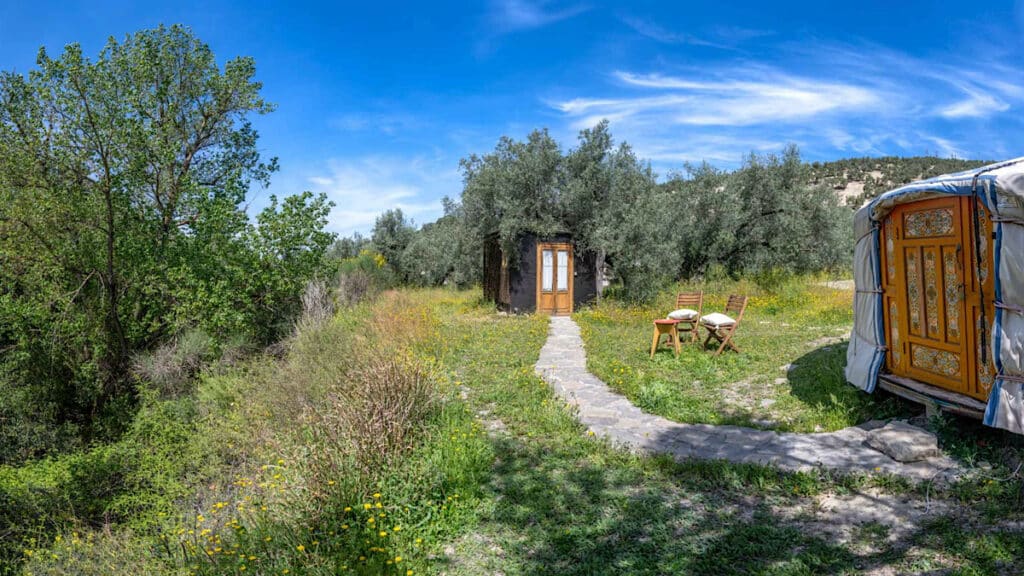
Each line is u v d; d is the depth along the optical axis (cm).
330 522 411
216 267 1564
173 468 812
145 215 1564
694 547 386
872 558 364
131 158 1419
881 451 527
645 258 1744
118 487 822
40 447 1153
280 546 385
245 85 1811
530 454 575
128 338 1464
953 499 429
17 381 1289
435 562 385
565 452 578
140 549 504
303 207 1653
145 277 1479
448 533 423
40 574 554
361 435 524
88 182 1434
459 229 2322
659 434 631
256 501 467
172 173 1686
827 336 1160
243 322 1473
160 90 1650
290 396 874
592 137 1953
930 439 513
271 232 1611
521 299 1873
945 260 561
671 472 519
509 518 443
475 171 2148
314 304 1567
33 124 1384
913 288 610
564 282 1902
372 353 869
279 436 680
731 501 459
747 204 2247
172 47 1702
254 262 1591
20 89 1414
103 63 1410
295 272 1653
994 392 478
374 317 1359
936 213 571
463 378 912
